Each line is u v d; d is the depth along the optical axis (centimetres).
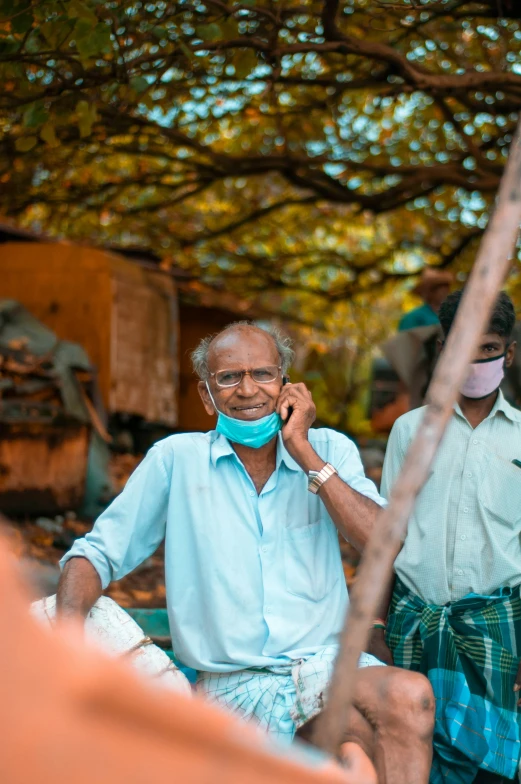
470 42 743
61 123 517
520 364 529
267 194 1042
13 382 653
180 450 301
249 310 1144
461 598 304
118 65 500
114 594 551
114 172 940
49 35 444
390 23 687
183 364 1093
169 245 1053
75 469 684
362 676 261
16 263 879
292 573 295
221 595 290
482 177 771
